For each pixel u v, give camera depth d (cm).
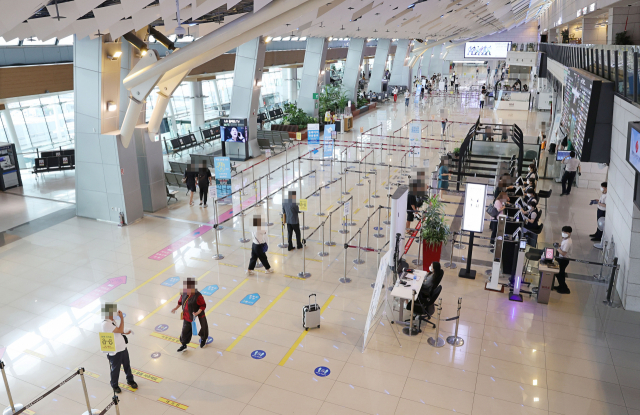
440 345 788
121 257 1122
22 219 1377
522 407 650
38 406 655
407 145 2323
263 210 1437
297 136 2484
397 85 4647
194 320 768
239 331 828
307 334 819
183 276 1027
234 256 1124
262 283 995
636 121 789
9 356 763
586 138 1030
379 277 830
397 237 941
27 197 1586
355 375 716
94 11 833
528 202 1170
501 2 2245
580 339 801
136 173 1349
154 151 1412
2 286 987
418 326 837
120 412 643
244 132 2038
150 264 1084
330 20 1499
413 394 676
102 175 1313
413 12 1688
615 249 983
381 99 3953
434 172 1582
